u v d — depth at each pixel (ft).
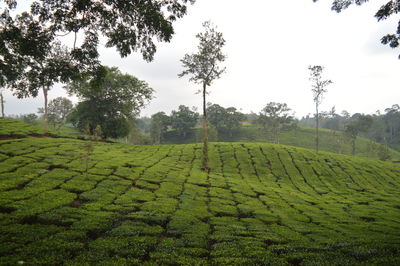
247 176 130.52
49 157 100.07
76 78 47.34
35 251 31.83
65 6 39.88
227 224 53.88
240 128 518.37
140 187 81.30
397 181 151.12
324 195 108.68
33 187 63.26
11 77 46.01
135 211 57.77
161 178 96.02
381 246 39.32
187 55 132.77
